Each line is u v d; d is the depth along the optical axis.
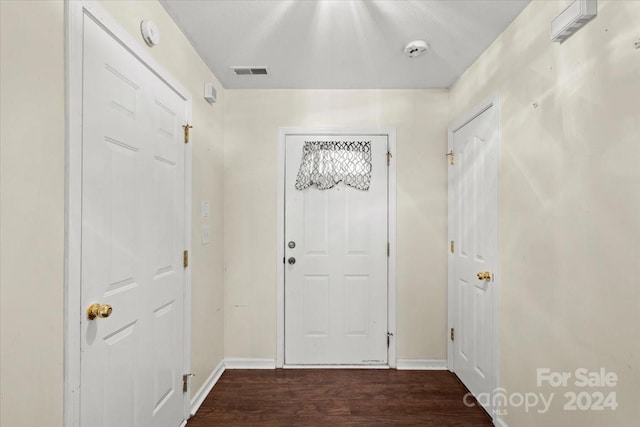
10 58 0.78
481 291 1.94
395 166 2.46
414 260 2.46
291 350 2.46
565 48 1.26
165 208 1.56
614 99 1.04
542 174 1.40
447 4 1.54
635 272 0.97
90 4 1.03
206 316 2.09
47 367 0.88
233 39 1.84
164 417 1.55
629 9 0.99
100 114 1.09
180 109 1.73
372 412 1.88
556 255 1.31
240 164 2.47
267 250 2.47
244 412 1.88
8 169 0.78
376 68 2.18
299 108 2.46
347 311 2.47
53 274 0.90
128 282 1.26
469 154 2.12
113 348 1.17
